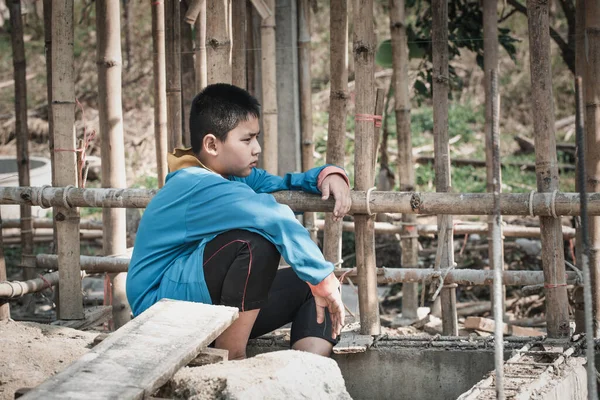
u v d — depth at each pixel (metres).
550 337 3.39
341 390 2.61
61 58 3.87
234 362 2.60
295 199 3.43
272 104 5.04
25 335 3.41
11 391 2.78
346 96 3.95
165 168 5.40
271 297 3.39
